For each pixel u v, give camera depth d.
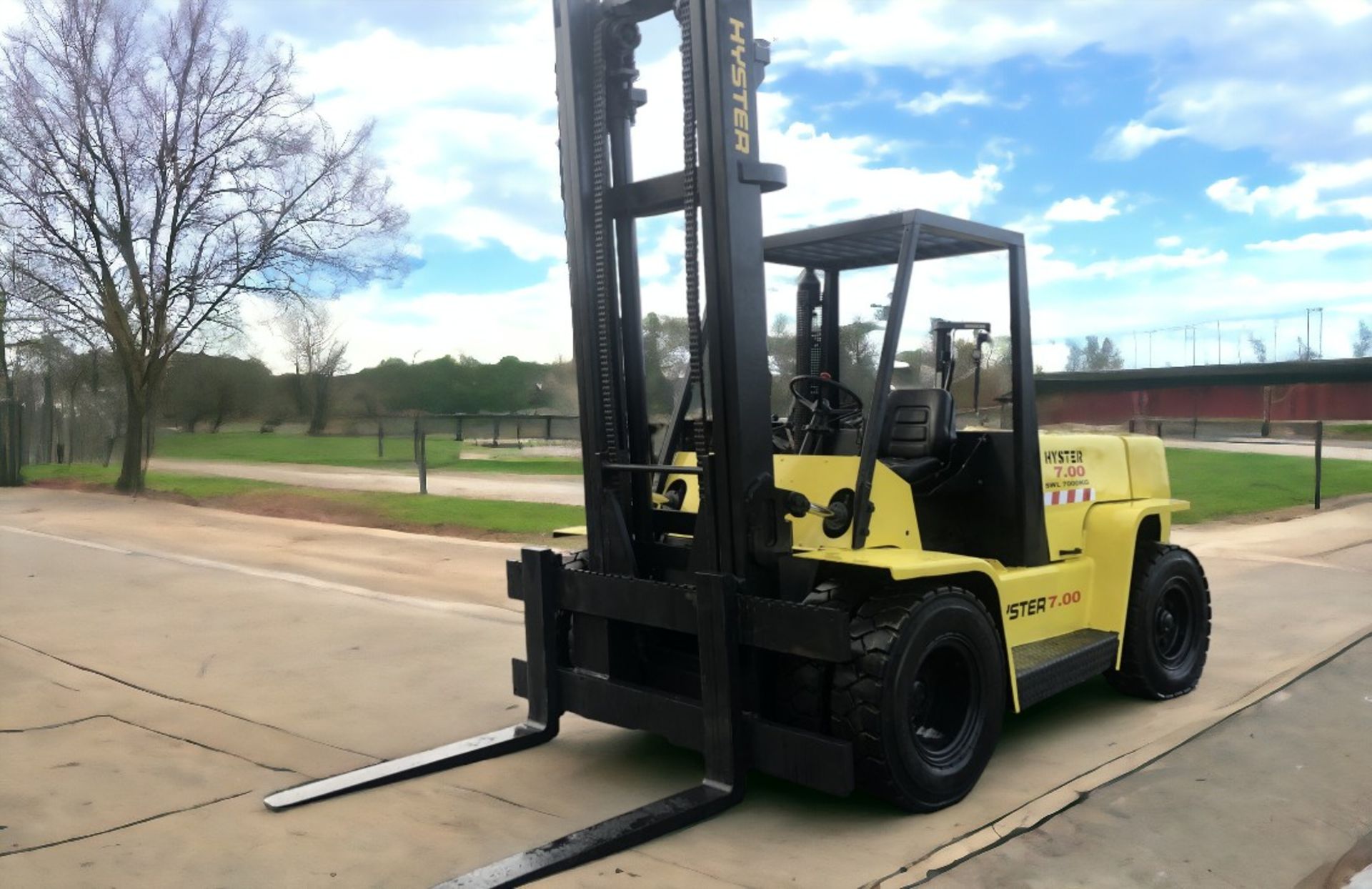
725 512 4.18
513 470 22.42
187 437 31.36
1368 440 33.22
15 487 19.30
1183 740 4.72
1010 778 4.49
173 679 6.21
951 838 3.85
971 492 5.20
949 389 5.36
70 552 11.06
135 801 4.30
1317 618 7.60
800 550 4.31
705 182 4.13
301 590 9.02
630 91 4.68
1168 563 5.64
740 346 4.11
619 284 4.80
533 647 4.96
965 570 4.16
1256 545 11.12
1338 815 3.93
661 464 4.98
